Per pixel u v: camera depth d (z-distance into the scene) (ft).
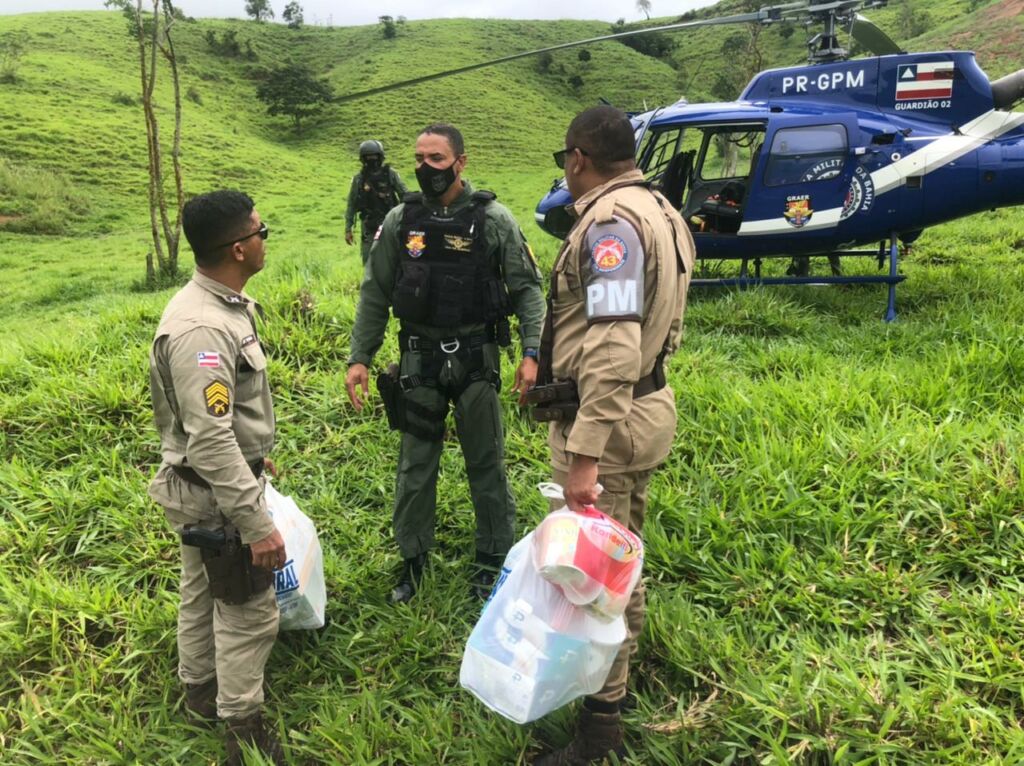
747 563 9.32
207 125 146.92
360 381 9.82
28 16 226.17
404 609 9.21
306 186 115.65
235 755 7.30
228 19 294.66
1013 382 13.41
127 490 11.61
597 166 6.58
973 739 6.75
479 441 9.57
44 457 12.87
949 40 157.69
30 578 9.86
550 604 6.45
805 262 22.71
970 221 34.76
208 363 6.49
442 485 11.77
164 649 8.84
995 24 155.74
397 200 24.36
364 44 257.75
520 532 10.64
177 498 7.12
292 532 8.51
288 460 12.70
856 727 6.93
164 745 7.66
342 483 12.13
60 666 8.64
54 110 126.31
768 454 11.16
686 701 7.80
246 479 6.59
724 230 21.59
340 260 29.68
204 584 7.70
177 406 6.88
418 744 7.36
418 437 9.46
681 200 21.84
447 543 10.70
